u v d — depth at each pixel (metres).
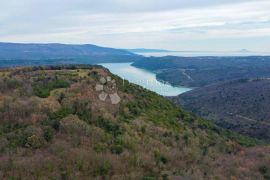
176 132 60.19
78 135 45.91
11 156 39.69
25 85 60.00
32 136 43.06
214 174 45.91
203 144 60.50
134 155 44.06
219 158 54.59
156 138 53.50
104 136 47.34
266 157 55.66
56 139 43.94
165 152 48.47
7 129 45.75
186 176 42.44
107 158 41.19
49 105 51.62
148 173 41.59
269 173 49.84
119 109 58.75
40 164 38.28
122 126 52.25
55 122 47.16
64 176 37.34
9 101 52.12
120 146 45.69
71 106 52.94
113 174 39.38
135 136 50.69
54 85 61.44
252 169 50.22
